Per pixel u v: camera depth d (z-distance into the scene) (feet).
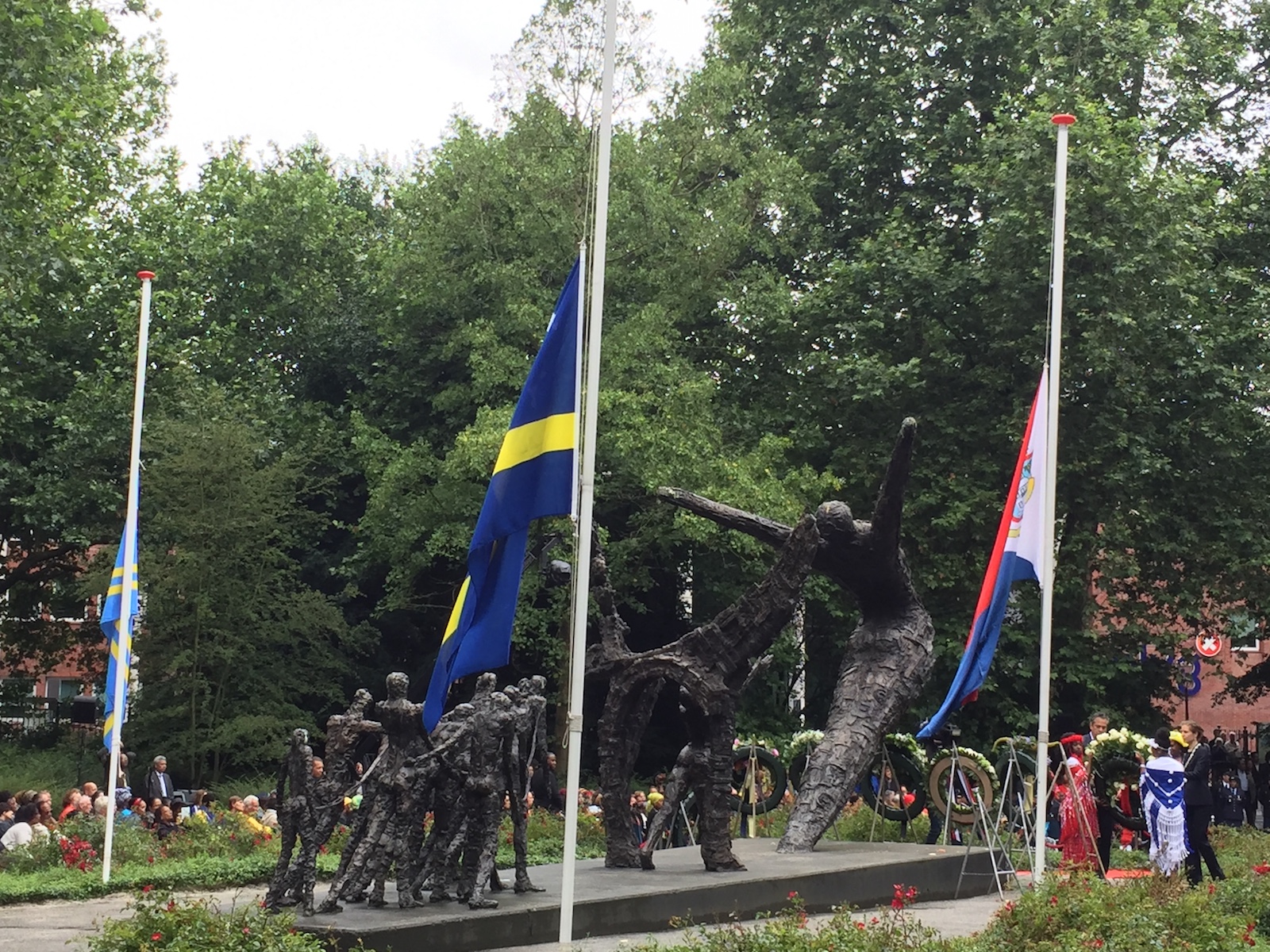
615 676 47.83
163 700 100.32
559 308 39.37
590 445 37.83
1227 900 45.32
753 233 104.22
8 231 70.33
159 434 100.83
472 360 93.71
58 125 71.87
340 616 102.78
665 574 111.24
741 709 102.68
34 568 115.65
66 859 59.57
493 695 40.06
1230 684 116.98
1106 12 96.22
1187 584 95.50
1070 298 90.48
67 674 149.59
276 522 102.68
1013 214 89.71
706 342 107.04
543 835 69.72
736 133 105.40
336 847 63.26
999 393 97.40
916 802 61.52
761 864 48.06
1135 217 89.25
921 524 96.53
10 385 100.89
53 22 69.87
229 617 99.91
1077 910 37.52
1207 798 53.78
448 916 36.70
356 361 119.96
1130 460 91.97
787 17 110.22
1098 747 57.77
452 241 99.35
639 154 95.30
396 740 38.96
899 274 97.45
